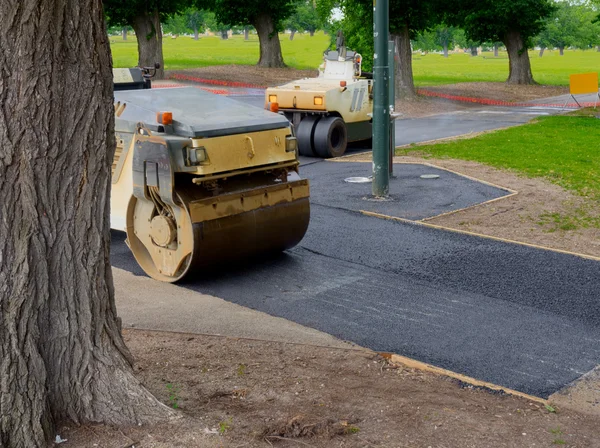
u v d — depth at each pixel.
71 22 3.98
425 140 19.75
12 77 3.87
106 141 4.22
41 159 3.99
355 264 8.62
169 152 7.40
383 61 11.56
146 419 4.34
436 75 53.31
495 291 7.68
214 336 6.34
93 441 4.11
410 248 9.23
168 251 7.97
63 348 4.18
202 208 7.61
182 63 48.97
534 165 15.17
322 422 4.40
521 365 5.88
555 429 4.61
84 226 4.19
